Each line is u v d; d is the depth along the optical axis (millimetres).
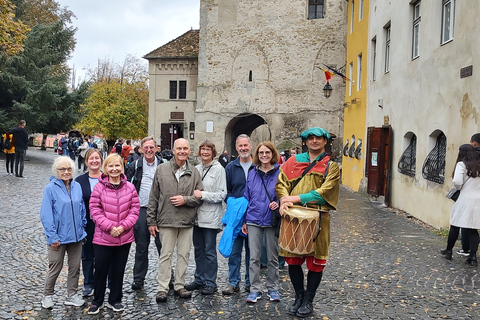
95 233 5062
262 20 30062
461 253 7715
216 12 30719
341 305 5277
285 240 4766
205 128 31000
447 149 10000
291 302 5422
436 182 10484
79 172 22094
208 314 4996
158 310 5105
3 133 28281
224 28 30625
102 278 5027
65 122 31219
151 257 7531
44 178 17766
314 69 29406
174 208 5484
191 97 33344
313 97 29422
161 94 33688
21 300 5258
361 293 5703
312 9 29703
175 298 5535
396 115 13984
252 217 5457
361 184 17781
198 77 31031
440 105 10492
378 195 15484
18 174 17812
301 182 4906
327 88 24703
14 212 10672
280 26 29812
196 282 5898
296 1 29578
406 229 10227
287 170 5031
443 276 6445
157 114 33750
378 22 16672
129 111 41062
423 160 11516
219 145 30812
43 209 5020
